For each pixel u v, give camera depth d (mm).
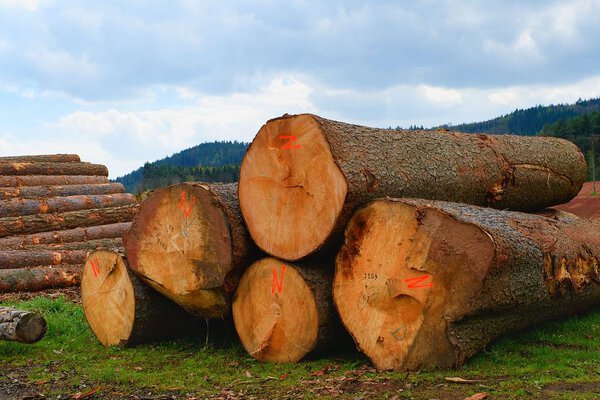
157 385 5523
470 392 4668
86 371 6059
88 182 17844
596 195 37375
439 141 7238
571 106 178750
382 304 5438
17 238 13000
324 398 4789
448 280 5137
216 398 5027
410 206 5312
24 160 17844
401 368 5336
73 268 11727
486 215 5840
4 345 6906
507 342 6031
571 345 6203
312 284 5773
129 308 6930
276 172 5887
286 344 5949
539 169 8641
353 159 5672
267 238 5953
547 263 5996
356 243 5582
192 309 6730
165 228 6645
